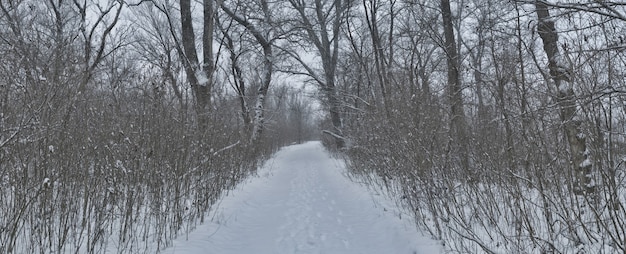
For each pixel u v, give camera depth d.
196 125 7.56
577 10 4.25
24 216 3.90
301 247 5.59
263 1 18.50
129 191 4.80
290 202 9.09
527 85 4.37
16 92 4.01
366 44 16.89
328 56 20.66
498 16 5.20
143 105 5.55
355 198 8.86
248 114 14.80
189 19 10.44
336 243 5.77
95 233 4.10
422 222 5.65
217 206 7.44
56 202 4.16
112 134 4.93
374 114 9.90
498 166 4.77
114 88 5.76
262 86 18.69
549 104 4.07
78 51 5.18
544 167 4.07
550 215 4.03
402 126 7.34
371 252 5.32
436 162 5.81
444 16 9.59
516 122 4.47
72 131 4.58
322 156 23.61
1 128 3.50
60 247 3.86
